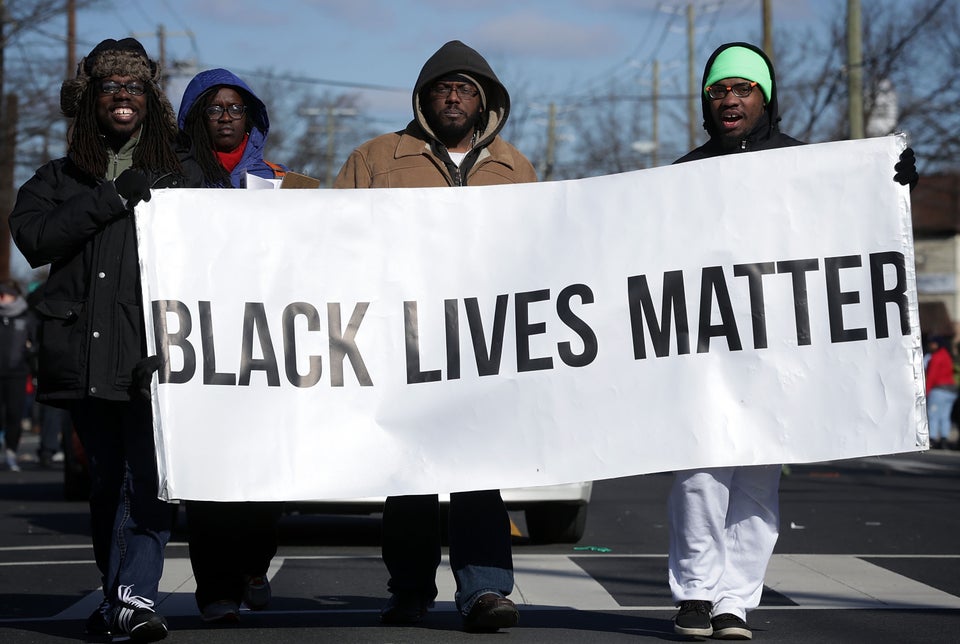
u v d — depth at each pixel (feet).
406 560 40.47
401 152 41.47
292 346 38.58
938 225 379.76
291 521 78.64
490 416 38.88
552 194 39.29
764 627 40.34
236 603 40.81
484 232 39.32
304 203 38.81
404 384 38.86
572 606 44.75
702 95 40.04
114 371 37.11
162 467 37.04
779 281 38.37
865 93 251.19
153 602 36.78
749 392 38.24
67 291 37.68
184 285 38.06
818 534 67.72
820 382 38.11
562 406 38.78
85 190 37.78
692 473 38.04
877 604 44.98
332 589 48.96
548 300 39.04
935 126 230.68
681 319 38.60
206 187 40.93
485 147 42.01
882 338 37.99
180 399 37.76
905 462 139.33
